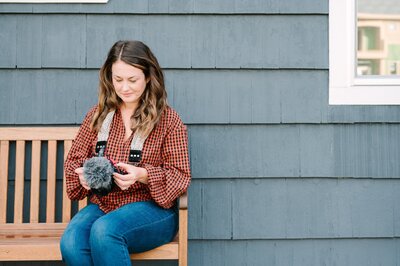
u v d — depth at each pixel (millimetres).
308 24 2291
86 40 2279
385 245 2285
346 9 2287
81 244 1693
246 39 2289
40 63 2268
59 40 2273
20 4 2262
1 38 2264
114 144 1890
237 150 2291
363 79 2293
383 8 2350
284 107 2287
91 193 1965
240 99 2289
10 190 2285
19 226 2178
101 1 2264
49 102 2273
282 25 2291
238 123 2289
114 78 1847
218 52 2287
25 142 2285
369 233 2285
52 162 2215
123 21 2283
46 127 2230
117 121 1933
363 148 2285
